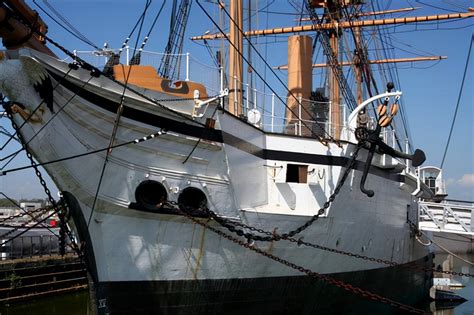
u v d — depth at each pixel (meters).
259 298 12.72
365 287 16.27
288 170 13.41
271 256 12.10
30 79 9.40
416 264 22.09
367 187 15.55
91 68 9.72
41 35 9.30
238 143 11.95
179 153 10.92
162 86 10.80
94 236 10.66
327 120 16.20
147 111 10.43
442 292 27.61
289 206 13.12
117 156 10.34
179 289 11.48
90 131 10.06
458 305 25.88
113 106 10.09
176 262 11.35
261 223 12.40
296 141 13.36
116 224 10.69
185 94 10.94
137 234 10.87
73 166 10.08
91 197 10.40
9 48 9.28
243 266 12.25
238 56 14.26
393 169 16.88
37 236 29.67
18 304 25.75
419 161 15.82
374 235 16.42
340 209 14.19
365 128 14.23
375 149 15.34
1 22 8.65
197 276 11.64
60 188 10.52
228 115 11.64
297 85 17.70
